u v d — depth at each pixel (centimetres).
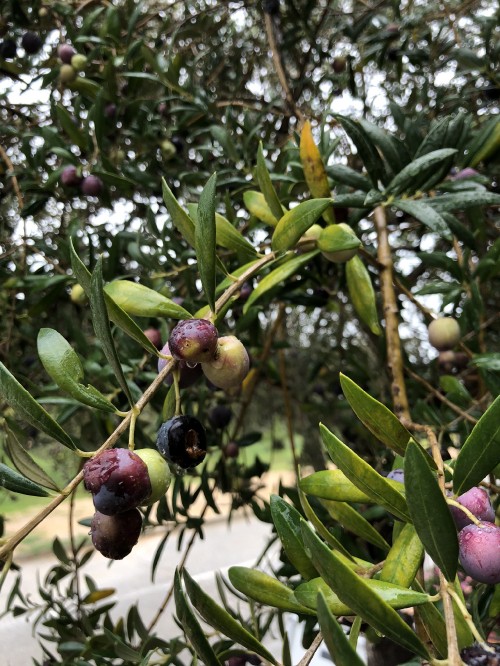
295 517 22
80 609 49
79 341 46
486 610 26
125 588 125
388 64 73
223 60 74
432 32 68
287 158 47
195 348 20
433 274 72
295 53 73
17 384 17
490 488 23
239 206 60
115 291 24
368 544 43
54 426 17
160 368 23
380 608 13
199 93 58
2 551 15
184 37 73
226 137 50
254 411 91
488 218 53
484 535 17
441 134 34
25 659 85
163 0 79
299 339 88
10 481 17
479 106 61
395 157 35
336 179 36
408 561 20
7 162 54
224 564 135
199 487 51
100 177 48
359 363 59
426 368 63
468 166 44
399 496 17
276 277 29
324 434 18
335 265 52
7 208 68
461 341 42
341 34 72
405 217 61
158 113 62
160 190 57
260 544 148
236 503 60
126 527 18
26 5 62
